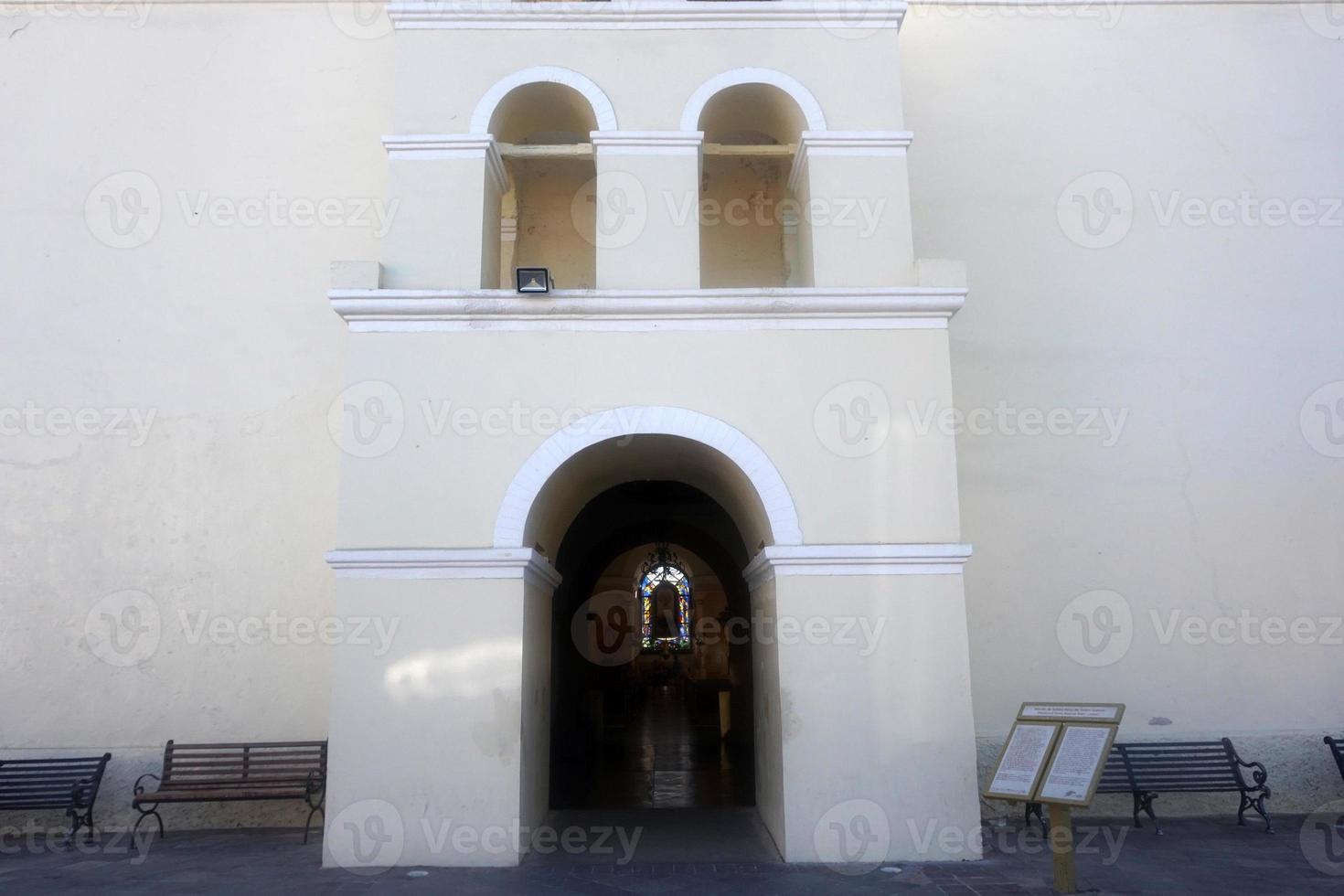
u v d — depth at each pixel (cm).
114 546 927
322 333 975
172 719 895
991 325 988
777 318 766
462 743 703
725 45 830
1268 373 986
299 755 876
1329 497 962
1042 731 621
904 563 732
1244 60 1055
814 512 739
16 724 890
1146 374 983
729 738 1412
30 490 933
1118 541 947
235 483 942
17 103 1012
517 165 995
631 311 760
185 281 983
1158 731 909
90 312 971
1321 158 1034
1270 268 1009
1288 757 904
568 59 824
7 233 983
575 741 1230
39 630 909
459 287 775
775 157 966
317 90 1029
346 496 734
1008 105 1038
